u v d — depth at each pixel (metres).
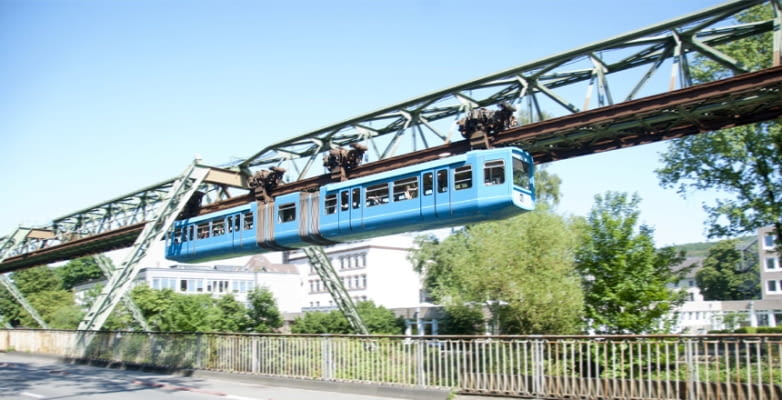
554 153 26.00
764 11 33.34
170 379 23.62
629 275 21.53
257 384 21.80
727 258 105.31
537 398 15.85
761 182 34.72
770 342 13.21
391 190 26.64
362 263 91.50
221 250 35.25
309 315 54.75
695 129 22.38
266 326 51.91
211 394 18.89
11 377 24.52
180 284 90.94
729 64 20.02
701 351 17.55
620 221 21.98
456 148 25.50
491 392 16.69
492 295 33.75
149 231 35.06
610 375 18.11
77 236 53.50
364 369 19.45
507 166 23.12
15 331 40.88
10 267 61.34
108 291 33.88
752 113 21.34
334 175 30.20
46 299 89.44
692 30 20.64
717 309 76.38
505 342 16.59
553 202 51.56
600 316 21.48
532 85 24.72
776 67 17.89
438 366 17.80
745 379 15.08
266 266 106.50
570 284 31.98
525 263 32.81
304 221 30.36
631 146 23.91
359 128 31.14
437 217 24.81
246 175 38.12
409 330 60.69
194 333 25.67
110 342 30.69
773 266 84.19
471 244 35.59
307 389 20.27
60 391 19.56
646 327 20.86
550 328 32.75
